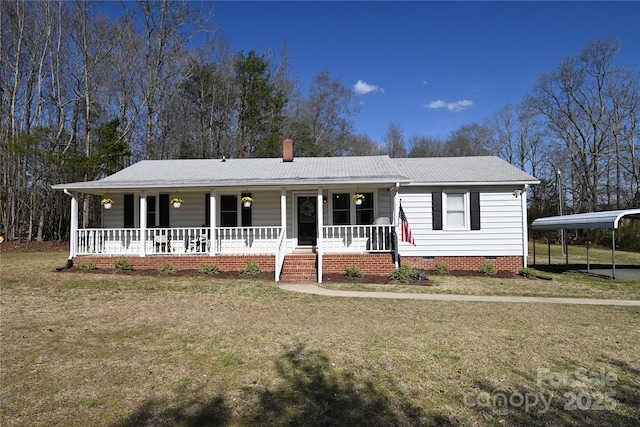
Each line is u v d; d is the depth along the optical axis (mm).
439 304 8211
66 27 26422
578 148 35719
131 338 5547
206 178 13031
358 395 3770
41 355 4801
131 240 13281
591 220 13266
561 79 36375
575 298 9117
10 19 25094
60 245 22891
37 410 3420
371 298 8820
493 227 13734
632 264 17000
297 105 35219
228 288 9859
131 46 27750
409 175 14297
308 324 6418
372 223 13812
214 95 30422
